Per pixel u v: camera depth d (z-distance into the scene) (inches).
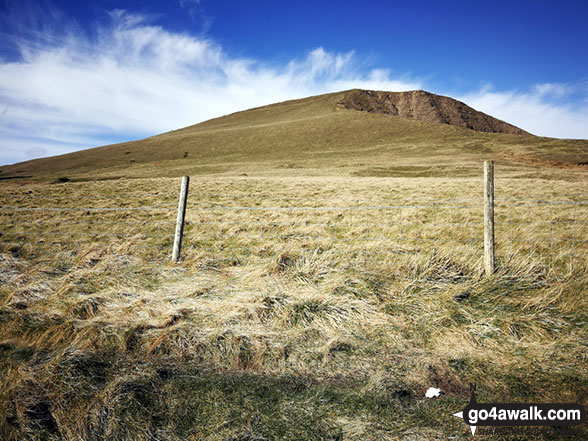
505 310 167.9
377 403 110.7
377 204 684.7
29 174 3238.2
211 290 193.9
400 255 257.4
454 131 3932.1
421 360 135.6
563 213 473.1
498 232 358.6
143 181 1424.7
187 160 3533.5
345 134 4185.5
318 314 166.6
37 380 116.9
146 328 155.5
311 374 129.4
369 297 179.5
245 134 4537.4
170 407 108.6
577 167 2194.9
